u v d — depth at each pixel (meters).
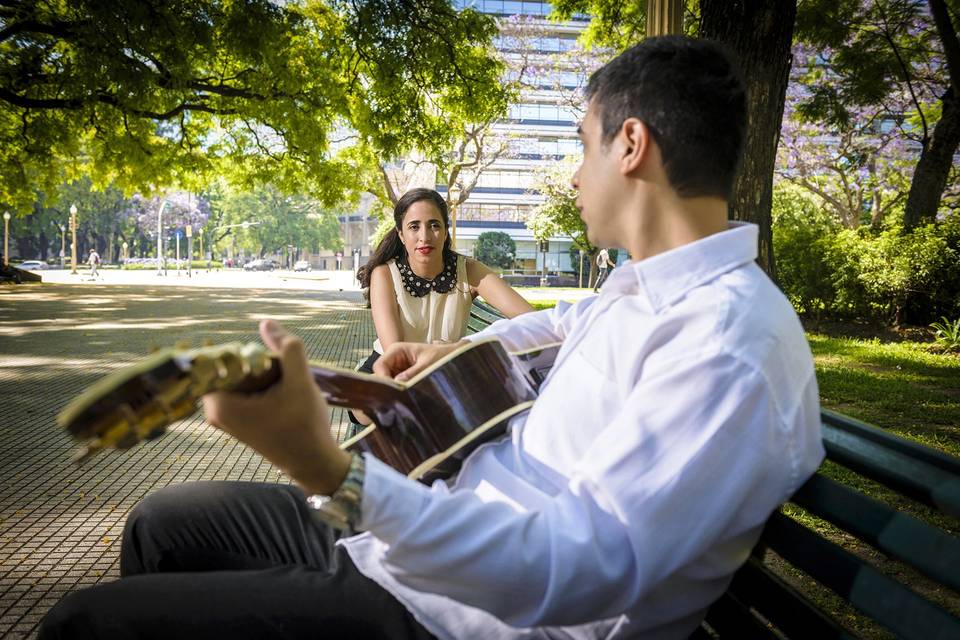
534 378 1.59
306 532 1.32
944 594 2.74
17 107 16.19
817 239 14.49
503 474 1.18
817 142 27.47
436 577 0.83
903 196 29.77
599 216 1.13
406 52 13.95
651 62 1.06
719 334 0.90
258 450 0.75
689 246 1.01
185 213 82.75
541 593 0.82
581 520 0.85
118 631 0.98
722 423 0.85
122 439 0.59
